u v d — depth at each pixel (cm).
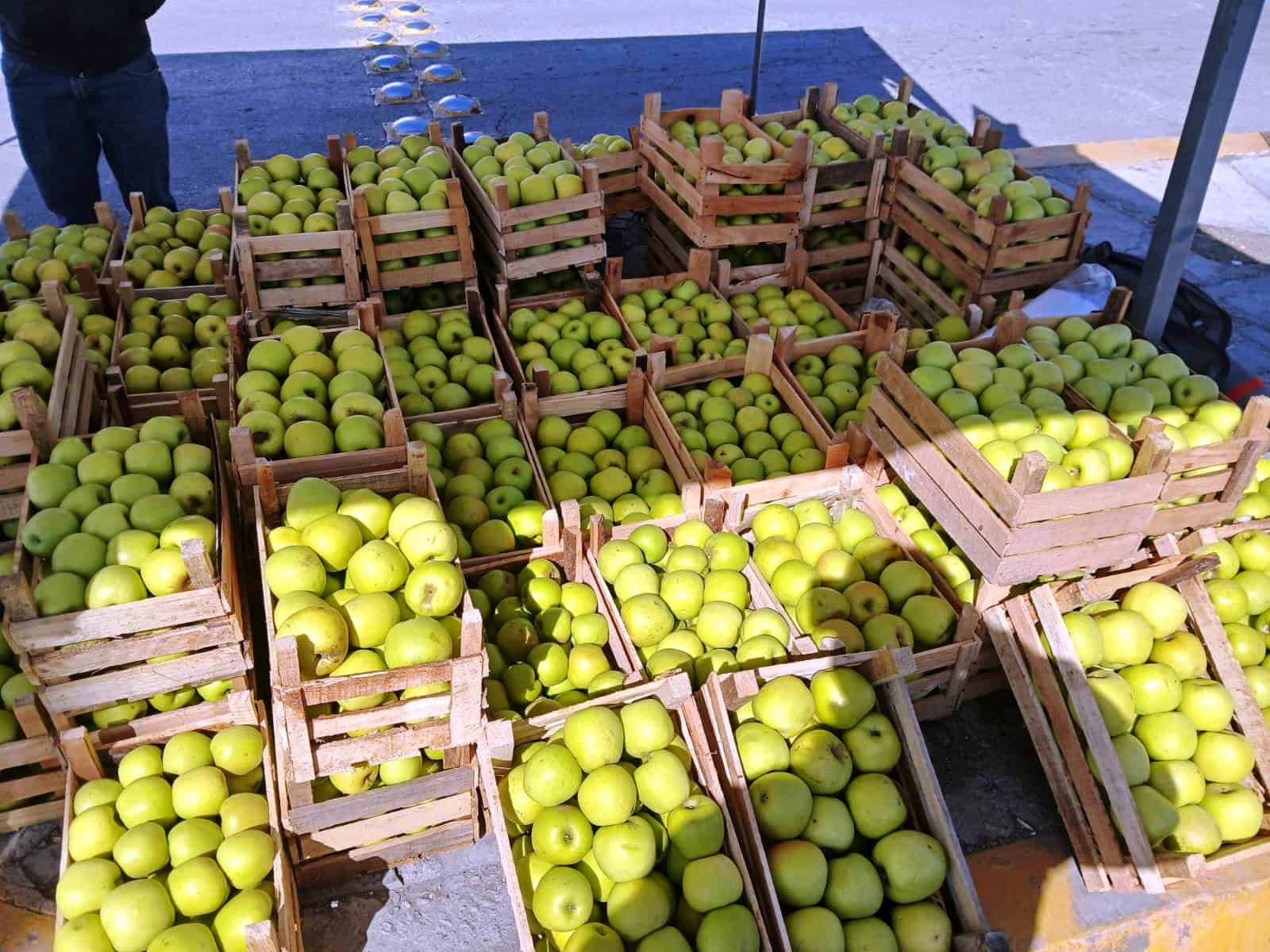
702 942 118
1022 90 511
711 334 230
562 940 122
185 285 231
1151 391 182
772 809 126
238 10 586
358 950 138
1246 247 352
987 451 151
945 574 166
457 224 221
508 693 151
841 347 219
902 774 137
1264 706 157
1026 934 141
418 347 211
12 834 147
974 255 233
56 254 228
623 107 448
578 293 238
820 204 253
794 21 614
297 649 112
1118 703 143
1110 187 398
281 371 173
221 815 130
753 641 147
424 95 453
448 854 150
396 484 150
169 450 149
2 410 149
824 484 183
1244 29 189
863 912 125
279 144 396
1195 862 137
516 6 614
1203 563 153
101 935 119
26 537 133
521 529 176
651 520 175
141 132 277
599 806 122
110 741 137
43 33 251
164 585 129
